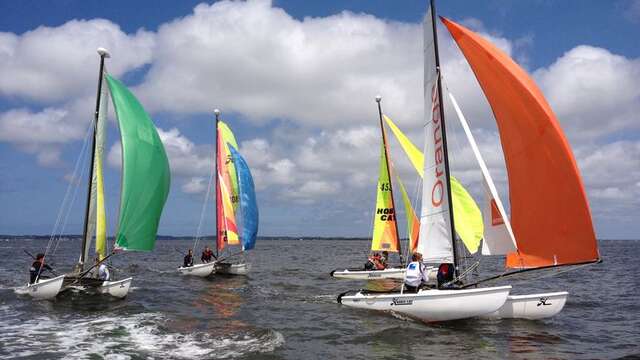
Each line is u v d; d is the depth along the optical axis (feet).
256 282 76.13
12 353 31.22
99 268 54.54
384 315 42.47
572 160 34.32
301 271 101.19
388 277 76.69
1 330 37.81
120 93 57.16
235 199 97.09
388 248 81.51
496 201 37.63
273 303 52.90
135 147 55.93
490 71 37.70
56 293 51.83
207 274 84.79
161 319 42.50
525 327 39.06
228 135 98.53
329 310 47.57
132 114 56.90
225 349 32.30
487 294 37.19
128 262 139.74
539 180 35.65
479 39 38.47
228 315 45.06
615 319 44.57
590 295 61.62
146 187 56.24
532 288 69.26
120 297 53.01
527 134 36.04
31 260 142.92
